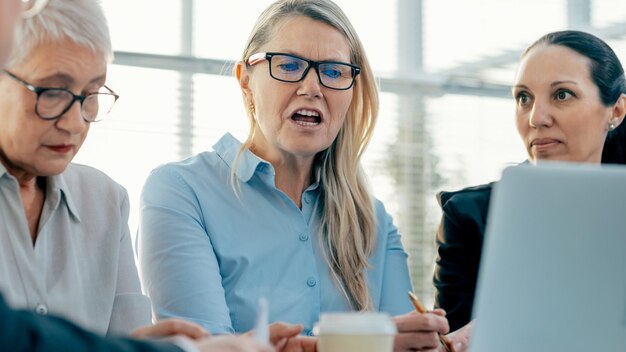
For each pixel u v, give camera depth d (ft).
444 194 7.80
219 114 14.93
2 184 5.16
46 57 4.89
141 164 14.28
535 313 3.83
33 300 5.14
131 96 14.48
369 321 3.88
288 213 6.86
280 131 6.70
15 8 3.31
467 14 17.24
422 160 16.66
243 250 6.63
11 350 2.89
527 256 3.84
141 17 14.82
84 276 5.50
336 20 6.87
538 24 17.57
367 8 16.71
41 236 5.31
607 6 17.81
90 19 4.99
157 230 6.53
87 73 5.01
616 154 7.36
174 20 14.99
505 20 17.43
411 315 5.38
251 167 6.82
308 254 6.81
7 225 5.16
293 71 6.69
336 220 6.99
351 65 6.82
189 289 6.24
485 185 7.77
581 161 7.23
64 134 5.04
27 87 4.90
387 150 16.52
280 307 6.56
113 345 3.13
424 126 16.78
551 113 7.17
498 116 17.21
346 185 7.08
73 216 5.54
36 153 5.04
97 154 14.03
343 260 6.89
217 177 6.91
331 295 6.81
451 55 17.08
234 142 7.11
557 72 7.14
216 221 6.68
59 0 4.94
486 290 3.88
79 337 3.08
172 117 14.66
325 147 6.77
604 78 7.19
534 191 3.84
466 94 17.10
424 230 16.49
